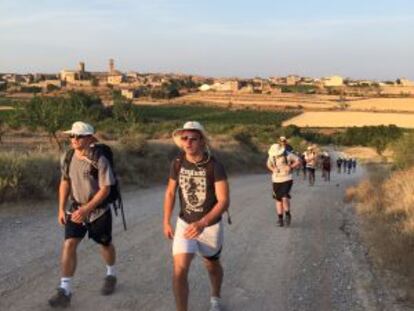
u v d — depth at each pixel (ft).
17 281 24.76
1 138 151.74
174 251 19.99
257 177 108.88
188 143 19.76
